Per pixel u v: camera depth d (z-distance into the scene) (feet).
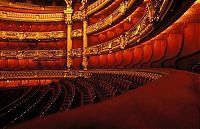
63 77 93.40
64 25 105.91
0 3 98.73
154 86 9.45
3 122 25.36
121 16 63.31
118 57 74.28
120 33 74.90
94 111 6.42
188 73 14.21
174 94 8.32
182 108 7.31
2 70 95.35
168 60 38.14
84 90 43.16
